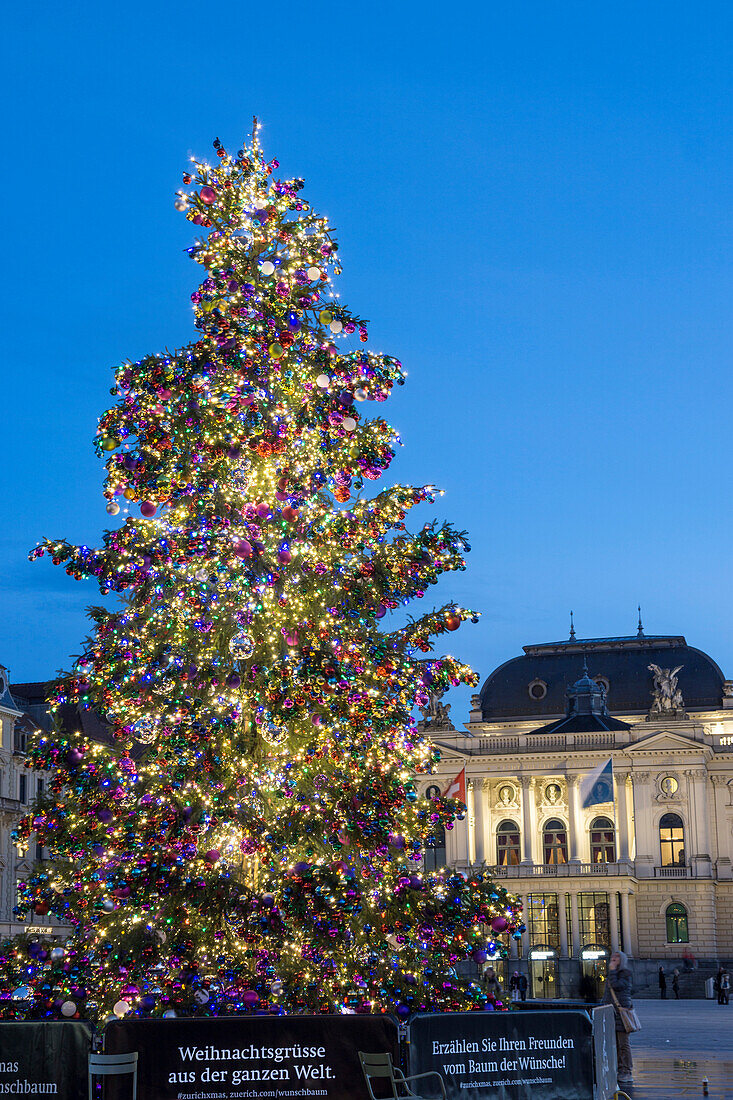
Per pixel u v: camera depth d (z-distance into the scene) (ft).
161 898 69.26
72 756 73.15
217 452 75.61
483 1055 60.13
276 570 75.72
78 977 68.44
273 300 78.13
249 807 75.00
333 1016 59.06
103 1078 56.75
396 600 77.82
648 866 330.34
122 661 73.41
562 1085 61.98
